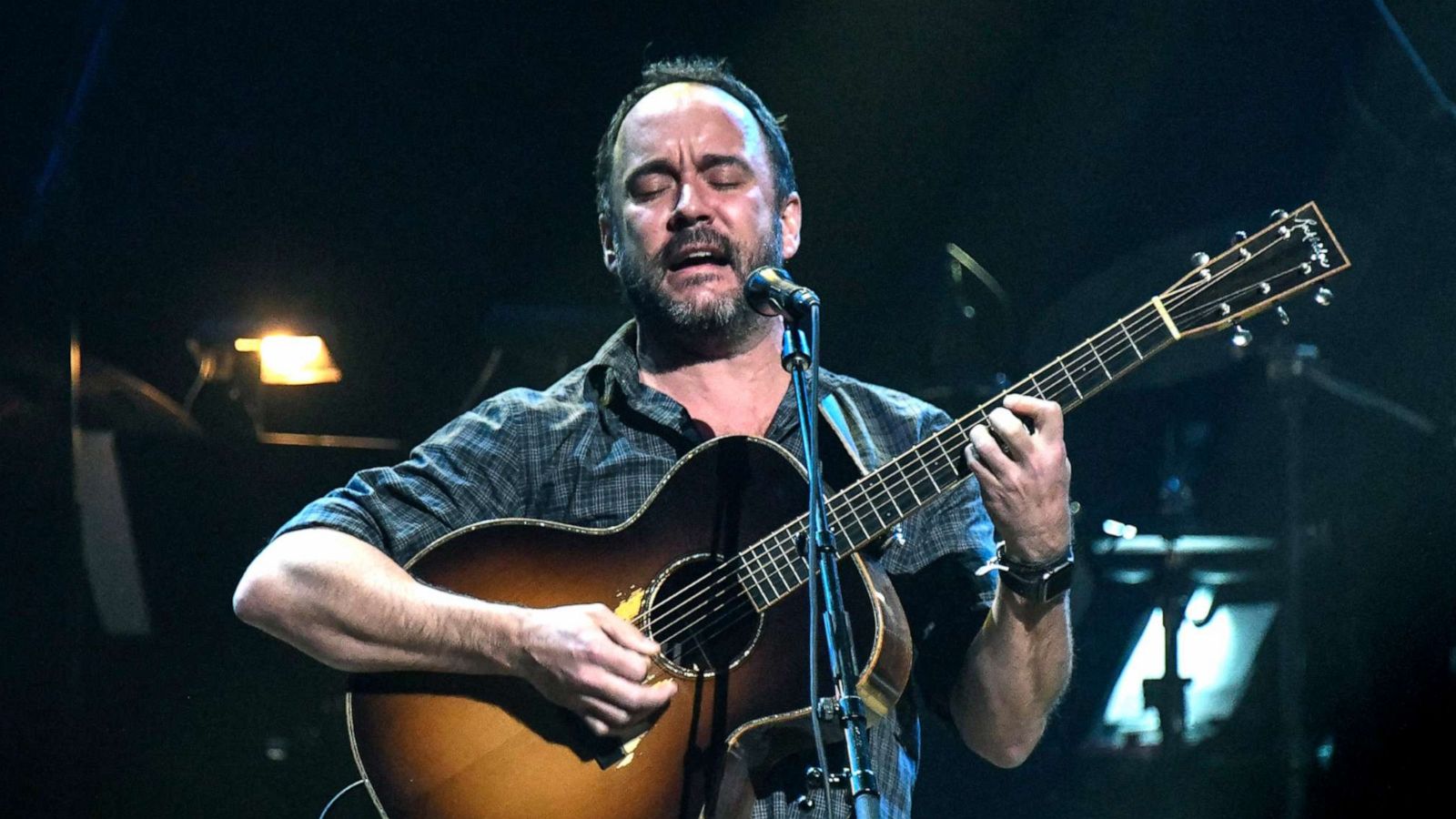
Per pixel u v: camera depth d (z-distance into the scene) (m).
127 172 15.95
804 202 16.89
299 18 15.81
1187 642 13.52
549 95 16.75
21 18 10.04
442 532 7.12
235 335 14.08
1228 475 13.59
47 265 10.19
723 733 6.62
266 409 15.15
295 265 16.53
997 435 6.55
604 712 6.57
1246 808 12.45
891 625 6.59
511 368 14.38
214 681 14.16
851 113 16.73
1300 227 6.71
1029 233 16.75
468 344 16.61
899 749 6.86
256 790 13.80
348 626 6.74
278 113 16.22
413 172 16.75
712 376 7.48
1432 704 11.83
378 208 16.75
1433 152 11.04
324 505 7.20
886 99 16.67
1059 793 12.97
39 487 10.07
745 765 6.66
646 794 6.61
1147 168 16.39
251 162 16.33
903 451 7.31
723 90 7.87
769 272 6.46
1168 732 12.76
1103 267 16.55
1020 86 16.55
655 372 7.57
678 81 7.92
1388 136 11.21
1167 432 13.25
